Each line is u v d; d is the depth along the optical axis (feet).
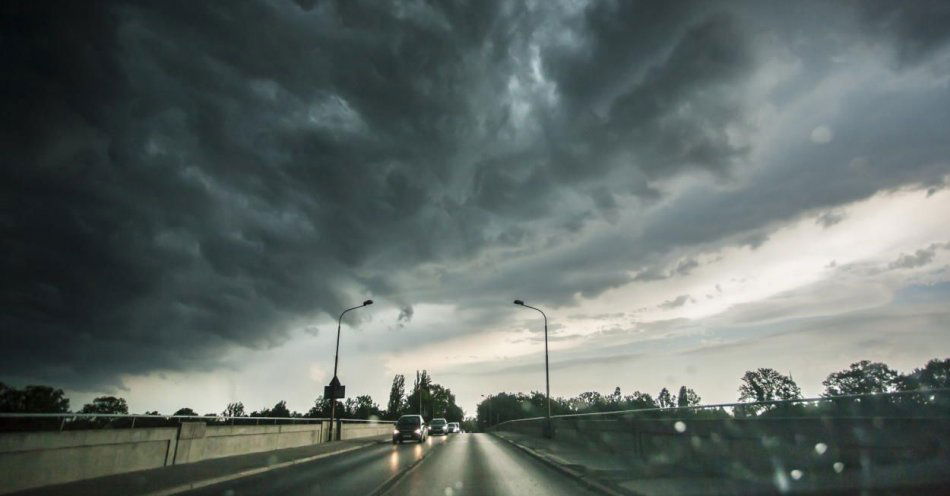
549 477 49.42
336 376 122.31
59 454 42.22
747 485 36.04
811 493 31.53
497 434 189.26
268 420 89.45
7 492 37.37
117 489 39.22
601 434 76.02
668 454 51.49
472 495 38.04
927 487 25.43
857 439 29.73
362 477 50.16
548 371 130.52
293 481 47.29
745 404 40.01
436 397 493.77
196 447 62.49
